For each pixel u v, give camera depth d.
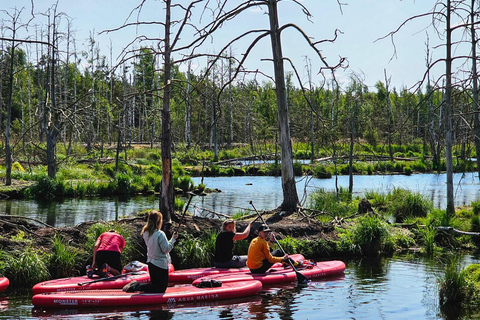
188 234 11.14
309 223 12.90
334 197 17.00
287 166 14.27
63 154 33.75
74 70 46.16
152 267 7.87
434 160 39.50
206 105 43.47
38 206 19.67
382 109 47.31
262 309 7.55
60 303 7.58
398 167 38.88
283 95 14.17
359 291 8.61
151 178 27.30
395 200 17.36
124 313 7.34
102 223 11.41
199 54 12.27
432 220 13.80
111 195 24.47
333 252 11.98
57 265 9.45
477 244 12.89
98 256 8.70
